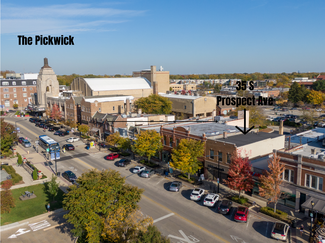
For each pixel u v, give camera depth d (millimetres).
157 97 102625
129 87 127125
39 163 58219
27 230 32062
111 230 26156
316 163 33719
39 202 39281
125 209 27875
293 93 151625
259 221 33594
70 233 31438
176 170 52656
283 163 37156
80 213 27047
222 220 33844
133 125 75750
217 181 44812
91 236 26906
